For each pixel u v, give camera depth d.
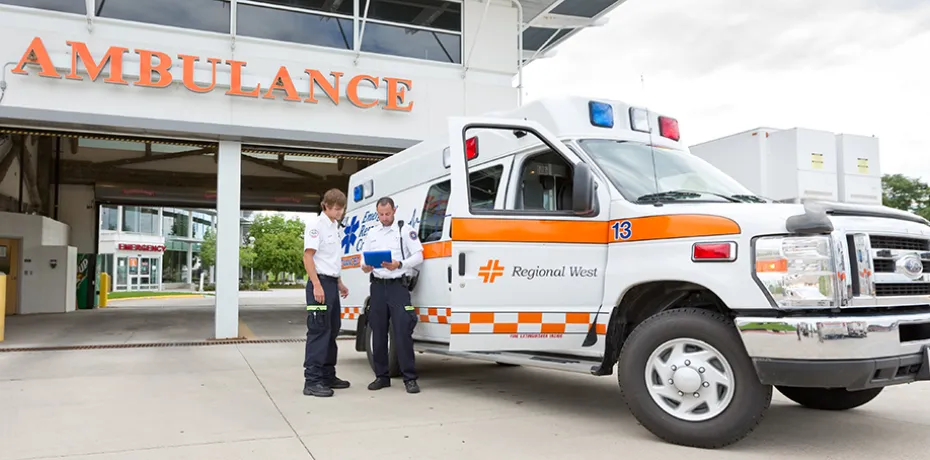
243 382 7.00
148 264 44.78
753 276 4.11
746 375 4.14
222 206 11.07
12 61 9.92
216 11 11.23
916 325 4.05
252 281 53.47
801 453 4.26
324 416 5.36
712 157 8.64
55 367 8.09
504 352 5.71
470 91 12.69
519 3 13.16
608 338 4.82
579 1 14.67
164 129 10.49
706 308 4.68
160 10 10.86
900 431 4.84
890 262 4.23
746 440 4.56
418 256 6.36
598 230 4.97
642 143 5.59
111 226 41.41
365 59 12.04
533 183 5.50
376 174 8.20
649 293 4.91
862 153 7.89
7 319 15.77
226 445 4.47
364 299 7.80
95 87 10.25
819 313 4.00
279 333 12.23
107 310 19.78
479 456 4.23
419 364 8.47
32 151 18.84
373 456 4.22
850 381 3.87
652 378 4.51
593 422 5.16
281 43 11.49
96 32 10.41
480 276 5.04
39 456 4.21
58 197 20.14
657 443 4.50
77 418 5.29
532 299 5.04
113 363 8.44
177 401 5.98
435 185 6.68
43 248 18.41
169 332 12.52
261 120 11.13
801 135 7.55
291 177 22.16
